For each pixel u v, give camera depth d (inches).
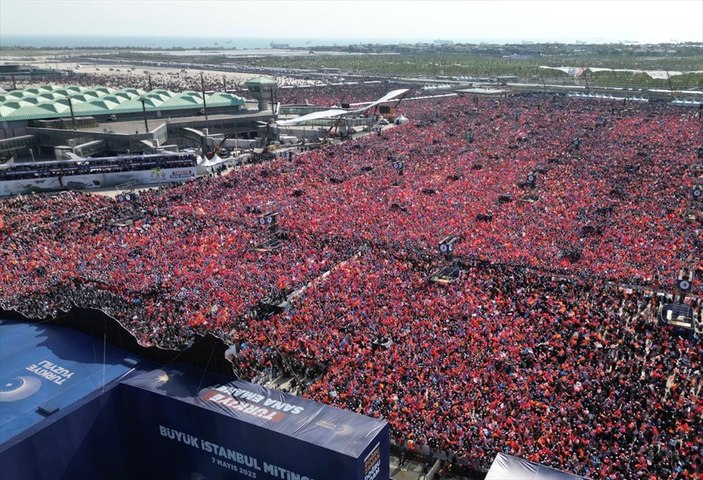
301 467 1112.2
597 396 1753.2
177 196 4042.8
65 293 2432.3
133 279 2593.5
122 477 1349.7
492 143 5708.7
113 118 6727.4
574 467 1434.5
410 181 4426.7
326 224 3400.6
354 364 1953.7
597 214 3472.0
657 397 1750.7
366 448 1075.3
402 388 1800.0
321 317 2266.2
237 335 2139.5
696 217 3361.2
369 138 6210.6
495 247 2989.7
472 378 1812.3
